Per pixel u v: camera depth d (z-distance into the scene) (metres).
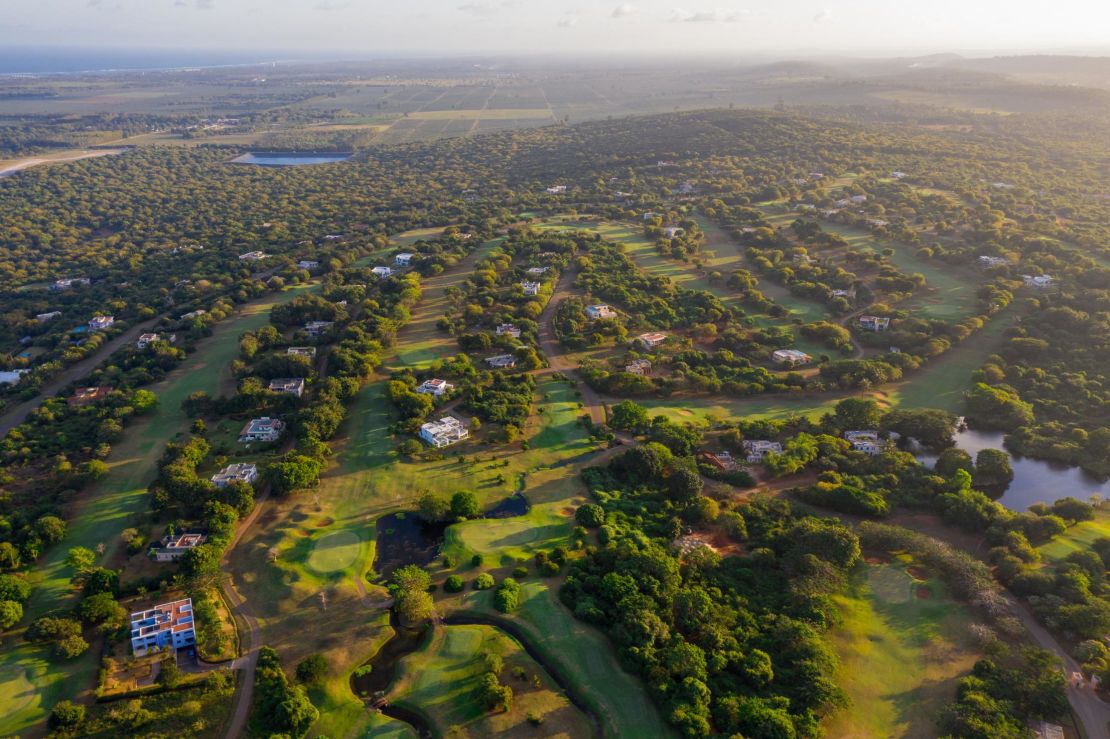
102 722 98.44
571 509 148.12
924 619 116.38
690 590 119.06
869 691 102.94
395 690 104.12
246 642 113.94
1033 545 134.38
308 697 103.06
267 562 131.25
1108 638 109.94
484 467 163.00
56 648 109.69
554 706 100.50
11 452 167.38
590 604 116.94
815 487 152.88
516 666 106.81
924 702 101.31
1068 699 101.19
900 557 131.50
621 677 104.88
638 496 152.12
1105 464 165.75
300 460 156.38
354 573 129.12
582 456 168.50
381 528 143.12
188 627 112.12
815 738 93.94
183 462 156.88
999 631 113.19
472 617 117.81
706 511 141.38
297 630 116.19
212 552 128.88
